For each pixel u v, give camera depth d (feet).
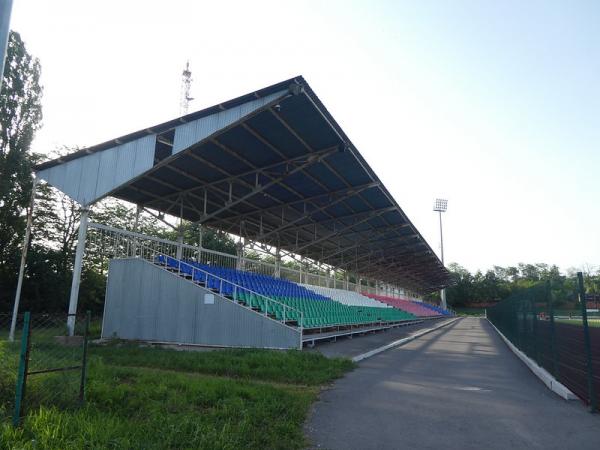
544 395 25.79
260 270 90.74
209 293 50.34
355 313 88.69
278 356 37.06
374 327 90.89
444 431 17.98
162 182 60.29
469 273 411.54
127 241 60.64
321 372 31.81
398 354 49.19
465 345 63.00
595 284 179.73
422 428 18.37
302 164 54.39
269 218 83.25
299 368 32.81
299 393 25.07
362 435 17.26
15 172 88.99
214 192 67.26
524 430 18.21
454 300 361.10
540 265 470.80
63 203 107.34
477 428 18.45
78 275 50.37
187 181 61.05
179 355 38.40
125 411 18.44
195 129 45.21
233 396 21.36
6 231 87.81
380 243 111.75
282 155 52.49
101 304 108.78
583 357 37.24
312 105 42.01
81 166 54.08
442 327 121.70
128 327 53.93
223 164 55.36
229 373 31.14
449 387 28.17
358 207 77.51
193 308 50.83
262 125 45.39
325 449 15.49
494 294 355.15
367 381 30.07
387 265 151.43
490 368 37.86
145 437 14.62
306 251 116.47
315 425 18.61
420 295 281.54
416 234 102.37
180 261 59.98
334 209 78.54
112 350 42.80
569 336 53.11
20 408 15.78
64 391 18.89
